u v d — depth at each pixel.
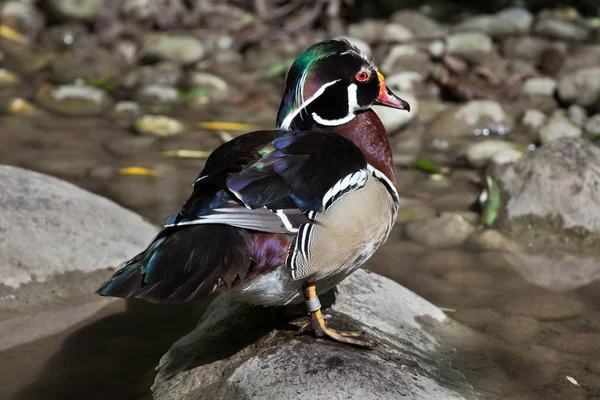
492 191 9.84
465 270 8.76
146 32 15.75
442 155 11.82
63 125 12.38
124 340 7.53
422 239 9.38
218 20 16.06
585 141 9.98
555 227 9.37
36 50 15.20
